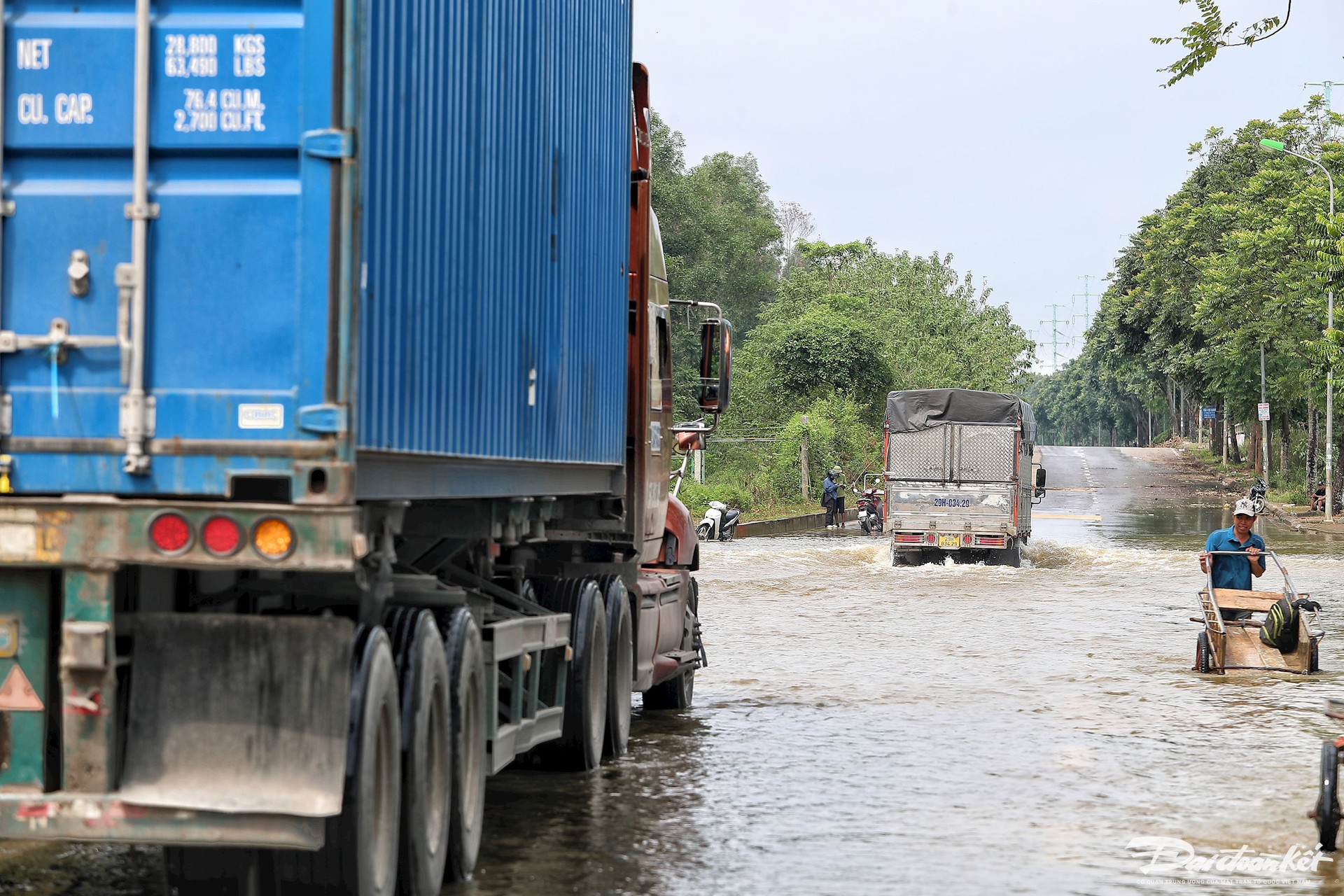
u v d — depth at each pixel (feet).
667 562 88.99
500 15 48.21
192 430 34.83
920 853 52.31
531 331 53.06
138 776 35.99
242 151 35.09
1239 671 104.01
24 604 35.76
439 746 45.09
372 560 38.29
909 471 209.36
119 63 35.12
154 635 36.32
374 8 36.35
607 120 66.03
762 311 554.05
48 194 35.17
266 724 36.24
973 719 83.15
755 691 94.32
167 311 34.99
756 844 53.42
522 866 49.93
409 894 42.91
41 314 35.19
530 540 61.31
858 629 129.80
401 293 38.81
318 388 34.58
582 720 65.51
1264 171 343.87
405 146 38.88
